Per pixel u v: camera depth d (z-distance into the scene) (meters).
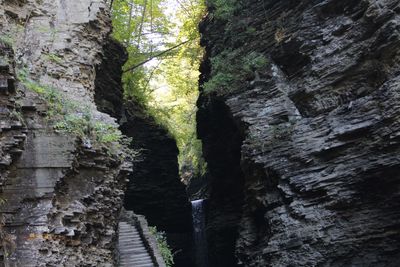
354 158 12.54
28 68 9.62
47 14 11.39
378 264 11.36
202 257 25.92
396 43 12.34
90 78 11.45
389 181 11.59
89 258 8.37
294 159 14.03
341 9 14.95
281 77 16.42
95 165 9.15
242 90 17.25
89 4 12.38
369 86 13.27
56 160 8.02
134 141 25.16
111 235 9.48
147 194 25.52
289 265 12.81
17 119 7.69
